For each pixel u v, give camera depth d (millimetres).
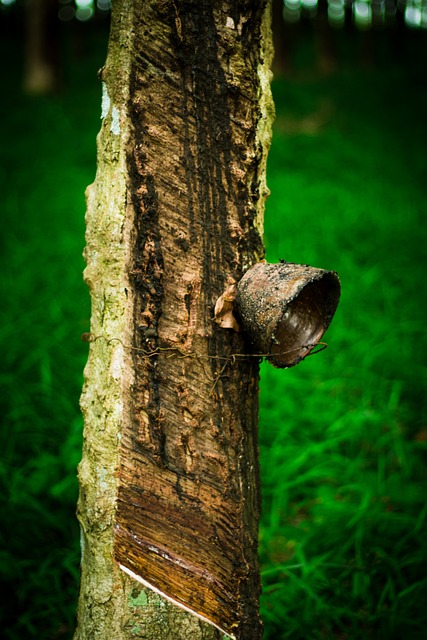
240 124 1196
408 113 7035
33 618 1550
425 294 3117
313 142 6039
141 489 1204
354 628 1521
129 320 1188
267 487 1857
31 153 5145
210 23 1173
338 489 1830
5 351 2445
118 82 1170
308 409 2172
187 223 1187
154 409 1191
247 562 1250
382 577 1637
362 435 2084
